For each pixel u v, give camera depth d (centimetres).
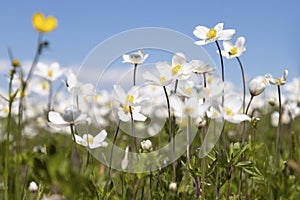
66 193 76
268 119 184
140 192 114
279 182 106
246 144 106
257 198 115
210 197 114
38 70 165
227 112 105
